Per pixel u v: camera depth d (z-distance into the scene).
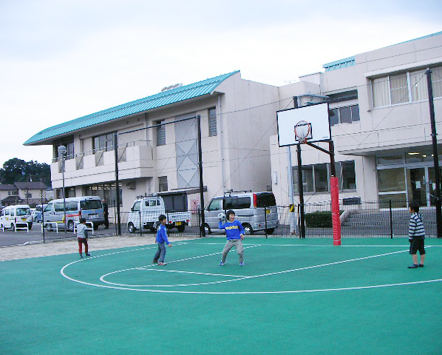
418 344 5.79
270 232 23.83
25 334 7.57
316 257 14.30
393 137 22.02
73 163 40.97
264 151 32.50
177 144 33.59
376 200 24.75
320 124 17.59
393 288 9.06
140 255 18.11
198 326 7.35
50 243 25.19
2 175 106.69
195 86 32.06
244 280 11.27
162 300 9.56
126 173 35.22
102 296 10.40
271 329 6.88
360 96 24.03
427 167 23.17
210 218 25.22
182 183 33.22
